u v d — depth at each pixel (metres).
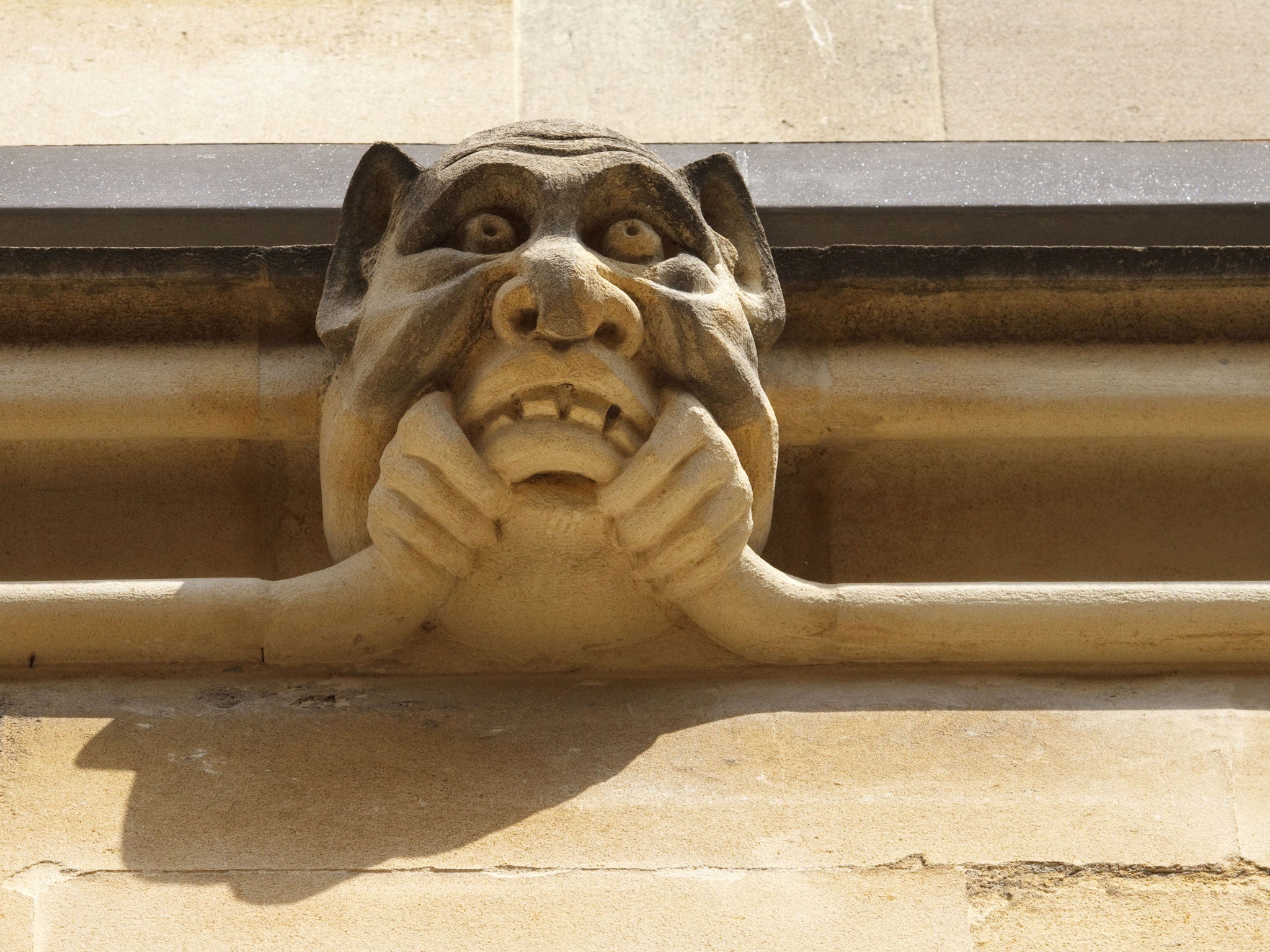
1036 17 6.09
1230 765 3.87
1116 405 4.41
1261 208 5.17
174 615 4.00
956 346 4.50
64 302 4.42
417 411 3.73
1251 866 3.65
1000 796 3.79
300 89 5.84
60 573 4.44
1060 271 4.47
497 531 3.84
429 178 4.05
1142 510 4.55
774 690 4.06
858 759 3.87
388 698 4.01
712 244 4.02
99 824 3.68
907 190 5.26
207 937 3.46
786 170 5.40
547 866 3.62
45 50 5.90
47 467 4.45
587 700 4.04
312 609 3.98
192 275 4.40
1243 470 4.57
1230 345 4.54
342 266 4.16
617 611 4.04
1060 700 4.05
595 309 3.61
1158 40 6.01
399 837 3.68
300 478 4.45
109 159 5.42
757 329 4.10
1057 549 4.54
